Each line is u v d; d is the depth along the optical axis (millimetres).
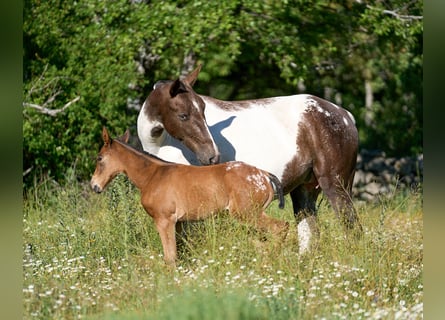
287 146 12336
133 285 10102
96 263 11688
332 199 12672
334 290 9781
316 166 12625
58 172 19719
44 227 13359
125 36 20031
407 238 12141
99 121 20234
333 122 12750
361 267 10719
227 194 11195
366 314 8977
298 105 12680
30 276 10594
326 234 11930
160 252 11891
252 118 12328
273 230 11195
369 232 11914
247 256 10828
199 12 20031
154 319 8562
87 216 14453
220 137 12008
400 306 9484
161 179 11445
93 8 20344
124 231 12352
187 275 10461
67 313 9555
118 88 20078
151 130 11766
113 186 13133
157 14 20109
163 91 11492
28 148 19734
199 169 11352
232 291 9133
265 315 8508
